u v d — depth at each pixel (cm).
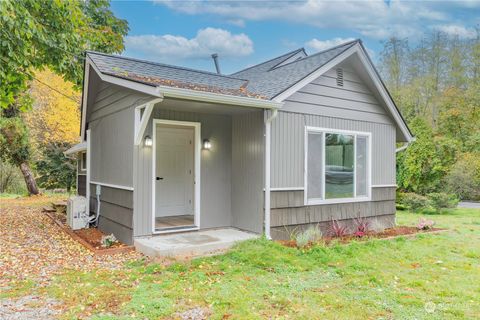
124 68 655
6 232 743
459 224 931
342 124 750
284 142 657
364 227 743
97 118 805
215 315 324
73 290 390
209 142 695
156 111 629
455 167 1617
